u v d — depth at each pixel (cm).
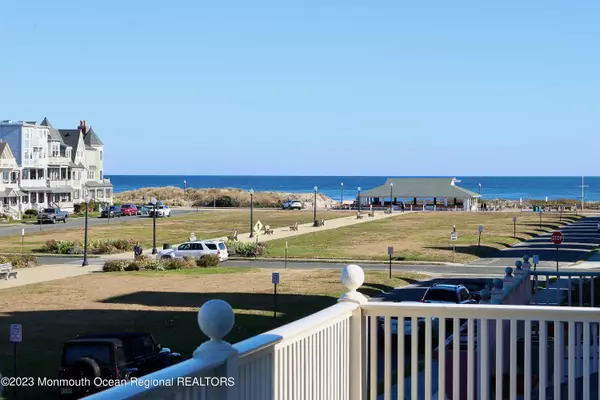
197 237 6769
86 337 1639
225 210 12244
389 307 644
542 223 8981
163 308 2945
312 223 8906
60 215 8975
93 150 12438
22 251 5503
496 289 1323
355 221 9369
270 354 507
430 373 650
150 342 1717
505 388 1265
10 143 10100
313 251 5584
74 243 5609
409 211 11969
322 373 588
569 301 1727
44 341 2312
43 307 2975
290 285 3666
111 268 4394
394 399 1355
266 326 2559
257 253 5300
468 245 6034
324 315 583
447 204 12925
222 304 435
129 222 8962
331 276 4047
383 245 6091
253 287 3597
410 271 4369
